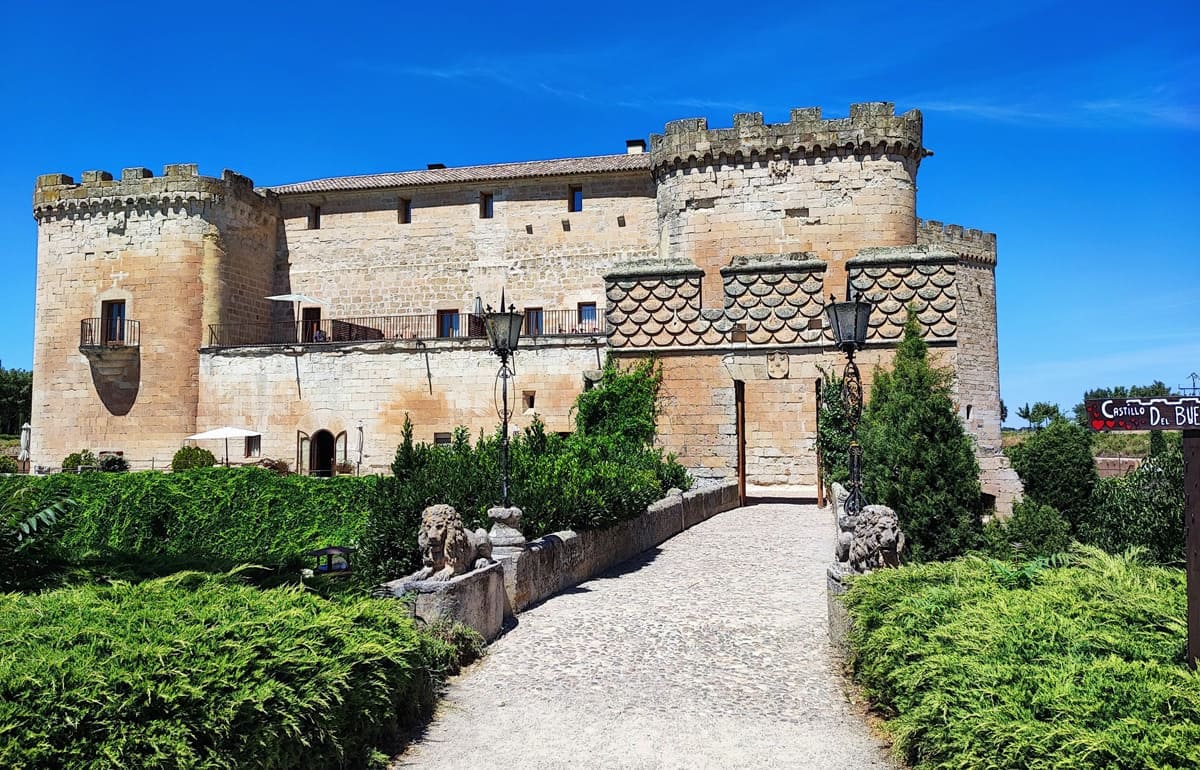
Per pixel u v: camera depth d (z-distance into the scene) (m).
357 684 6.50
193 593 7.03
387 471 36.03
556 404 34.34
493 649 9.61
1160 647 5.92
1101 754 4.42
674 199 36.38
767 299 21.64
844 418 19.83
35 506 9.27
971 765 4.93
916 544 12.40
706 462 21.72
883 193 34.47
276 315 43.66
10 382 75.62
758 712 7.56
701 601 11.78
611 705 7.77
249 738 5.39
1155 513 12.84
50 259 40.50
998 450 48.03
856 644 7.89
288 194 43.56
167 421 38.38
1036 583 8.03
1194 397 5.32
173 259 39.00
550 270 41.12
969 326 46.81
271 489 22.41
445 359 35.81
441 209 42.56
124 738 4.79
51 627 5.71
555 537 12.65
